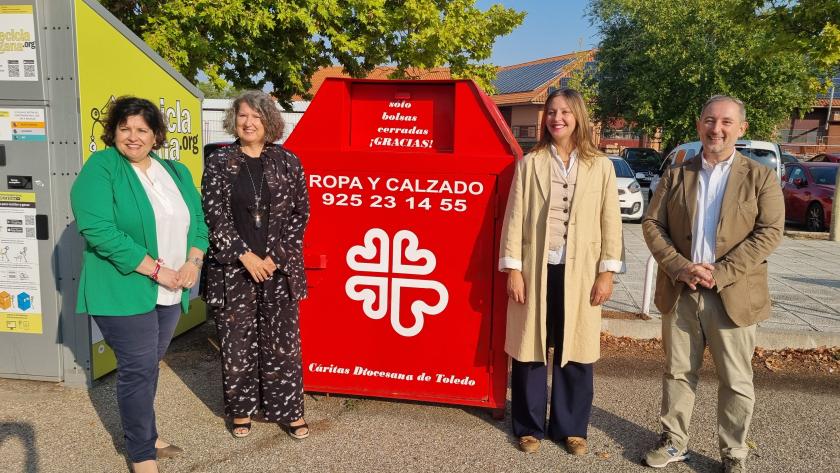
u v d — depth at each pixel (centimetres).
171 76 504
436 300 378
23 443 344
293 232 343
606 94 2538
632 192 1333
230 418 369
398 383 389
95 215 277
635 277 779
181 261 312
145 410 299
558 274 333
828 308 634
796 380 455
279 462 329
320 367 397
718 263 308
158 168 310
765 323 573
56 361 421
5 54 396
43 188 405
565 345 329
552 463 333
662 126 2256
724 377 316
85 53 402
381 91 386
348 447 346
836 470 330
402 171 371
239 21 761
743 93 2059
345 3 937
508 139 381
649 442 360
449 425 375
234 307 339
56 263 411
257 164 336
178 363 470
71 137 400
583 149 329
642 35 2248
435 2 1121
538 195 329
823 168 1384
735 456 317
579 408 346
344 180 379
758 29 960
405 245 377
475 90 363
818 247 1073
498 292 370
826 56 827
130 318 288
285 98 971
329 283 389
